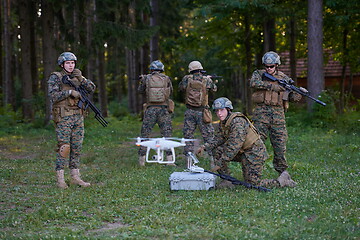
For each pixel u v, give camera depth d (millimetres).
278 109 7043
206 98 9055
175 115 30203
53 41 18328
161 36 30797
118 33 18328
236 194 6219
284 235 4406
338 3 17656
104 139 14055
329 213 5148
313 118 15414
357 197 5930
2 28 27656
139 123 22141
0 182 7488
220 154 6797
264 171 8055
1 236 4496
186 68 23156
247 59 22859
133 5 19250
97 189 6848
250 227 4766
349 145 11008
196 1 19969
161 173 8188
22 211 5664
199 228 4762
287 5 19969
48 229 4840
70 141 7215
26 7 19516
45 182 7441
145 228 4781
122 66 45062
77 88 7137
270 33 20812
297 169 8172
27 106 20750
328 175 7586
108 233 4660
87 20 19953
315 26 16312
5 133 15680
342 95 23578
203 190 6582
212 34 24719
